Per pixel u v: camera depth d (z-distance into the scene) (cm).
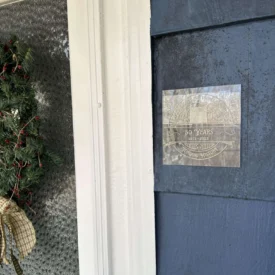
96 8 61
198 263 57
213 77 54
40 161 67
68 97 69
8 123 63
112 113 62
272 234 51
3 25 79
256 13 49
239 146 52
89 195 65
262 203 51
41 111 73
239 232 53
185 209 58
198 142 56
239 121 52
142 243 61
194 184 56
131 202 61
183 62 56
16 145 63
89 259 66
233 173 53
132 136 60
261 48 50
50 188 73
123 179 62
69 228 71
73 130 66
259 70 50
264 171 51
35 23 74
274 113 50
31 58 66
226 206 54
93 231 65
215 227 55
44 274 76
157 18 57
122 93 61
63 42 69
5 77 65
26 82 68
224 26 53
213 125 54
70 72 67
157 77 59
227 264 55
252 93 51
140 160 60
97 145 63
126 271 63
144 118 59
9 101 63
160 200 60
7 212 64
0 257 66
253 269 52
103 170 63
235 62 52
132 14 59
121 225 63
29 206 75
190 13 54
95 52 62
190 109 56
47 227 75
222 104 53
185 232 58
